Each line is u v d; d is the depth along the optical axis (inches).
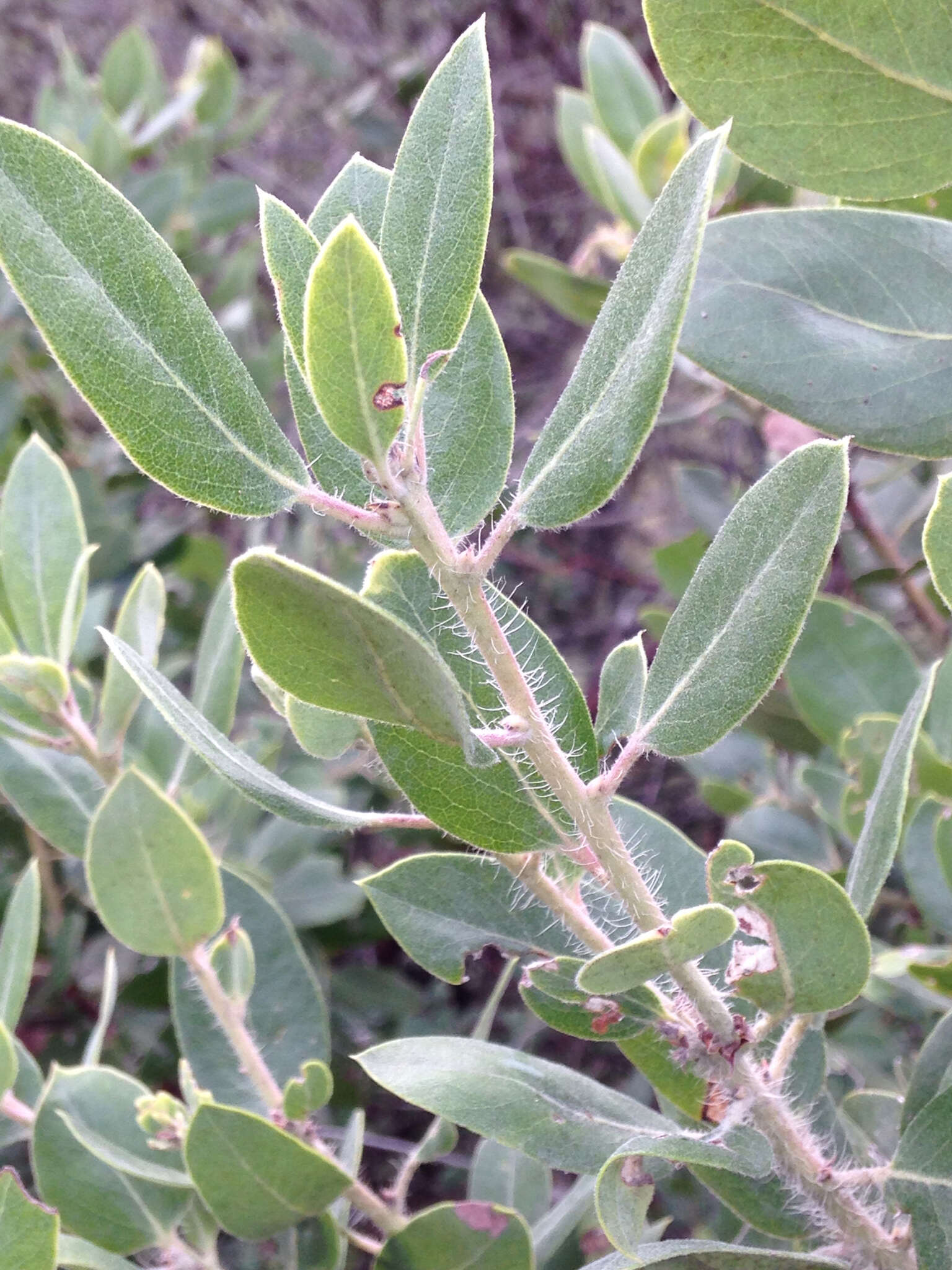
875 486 11.1
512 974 17.1
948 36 5.4
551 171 33.0
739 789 12.3
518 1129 5.6
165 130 21.2
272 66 36.8
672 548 12.9
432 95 4.8
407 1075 5.8
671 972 5.1
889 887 10.9
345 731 6.2
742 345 6.2
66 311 4.3
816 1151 5.9
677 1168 6.0
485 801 5.3
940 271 6.1
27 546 9.5
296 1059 8.8
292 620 4.0
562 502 4.5
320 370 4.1
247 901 9.1
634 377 4.3
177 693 5.0
